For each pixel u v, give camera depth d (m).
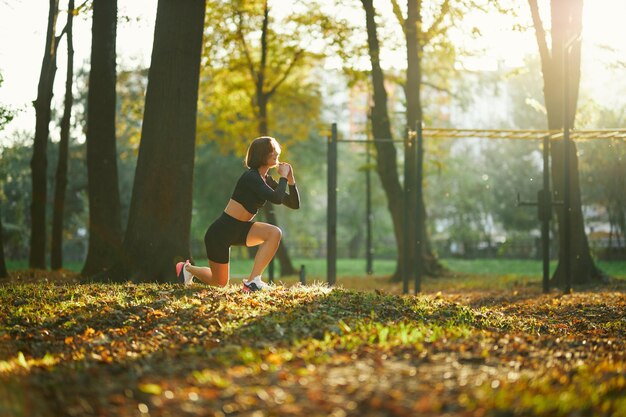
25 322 8.20
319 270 40.94
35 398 4.91
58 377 5.55
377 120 25.97
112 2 16.27
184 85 13.25
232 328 7.46
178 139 13.20
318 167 50.22
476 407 4.46
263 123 29.44
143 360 6.04
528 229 49.81
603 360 6.44
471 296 16.33
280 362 5.57
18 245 39.88
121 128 36.16
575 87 19.95
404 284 17.61
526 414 4.43
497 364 5.71
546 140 16.88
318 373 5.18
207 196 48.72
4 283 12.51
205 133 29.34
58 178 20.66
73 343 7.30
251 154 9.87
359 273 37.41
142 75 31.70
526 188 48.72
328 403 4.51
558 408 4.54
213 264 9.95
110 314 8.34
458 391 4.77
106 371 5.70
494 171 49.78
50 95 19.16
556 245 43.16
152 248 13.04
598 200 37.38
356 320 7.92
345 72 25.75
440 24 22.78
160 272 12.97
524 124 46.09
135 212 13.19
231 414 4.42
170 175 13.14
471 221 53.91
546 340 7.51
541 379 5.26
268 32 28.19
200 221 50.62
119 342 7.16
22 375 5.71
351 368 5.34
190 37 13.28
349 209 59.22
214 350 6.30
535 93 41.59
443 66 30.23
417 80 23.41
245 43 28.25
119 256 13.16
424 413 4.36
